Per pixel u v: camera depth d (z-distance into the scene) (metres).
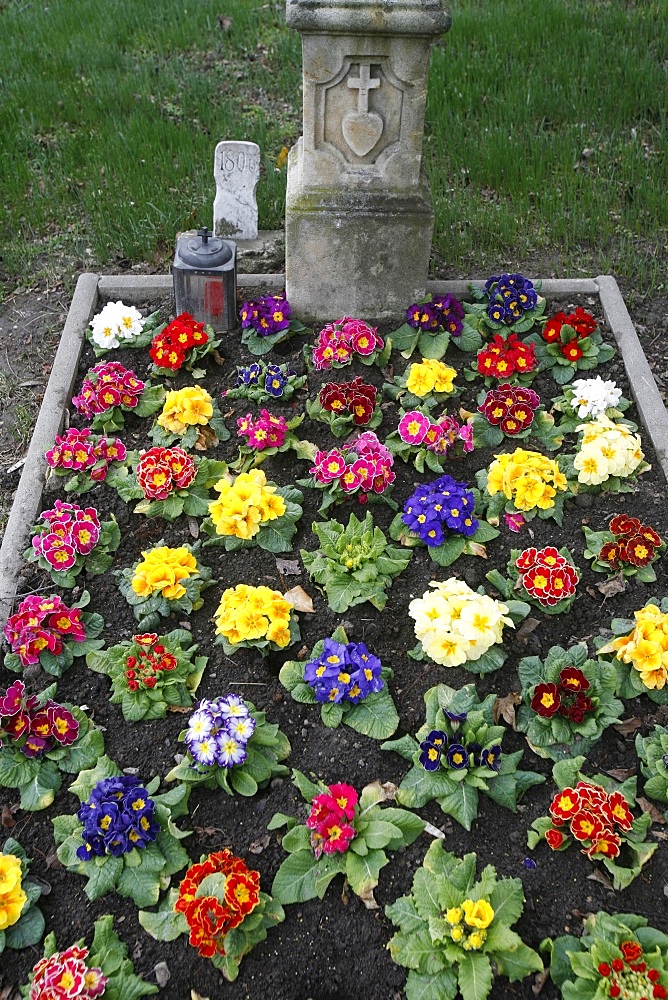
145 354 4.50
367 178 4.24
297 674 3.20
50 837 2.90
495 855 2.82
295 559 3.65
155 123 5.94
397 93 4.00
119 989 2.54
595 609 3.48
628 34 6.75
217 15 7.28
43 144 6.04
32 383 4.50
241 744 2.91
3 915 2.63
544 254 5.16
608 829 2.75
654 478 3.96
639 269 4.99
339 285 4.50
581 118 6.05
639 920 2.65
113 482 3.88
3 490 4.01
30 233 5.40
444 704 3.10
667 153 5.62
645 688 3.16
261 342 4.43
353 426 4.07
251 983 2.58
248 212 4.89
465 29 6.79
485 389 4.33
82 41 6.97
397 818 2.85
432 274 4.96
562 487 3.76
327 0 3.69
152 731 3.14
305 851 2.79
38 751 3.01
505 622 3.26
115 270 5.11
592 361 4.38
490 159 5.62
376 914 2.70
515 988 2.55
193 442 4.02
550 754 3.05
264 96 6.47
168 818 2.85
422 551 3.66
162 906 2.73
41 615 3.26
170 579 3.39
